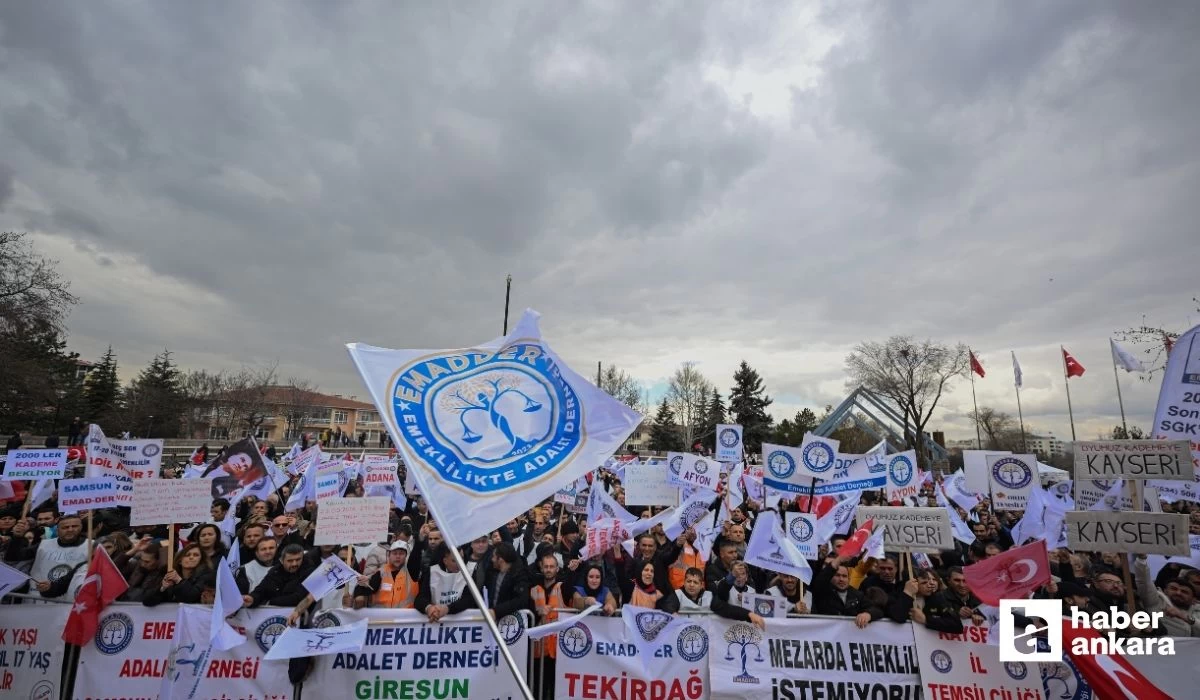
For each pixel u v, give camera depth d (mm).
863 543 6719
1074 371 31641
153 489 6707
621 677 5773
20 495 9961
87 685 5523
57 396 36781
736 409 66812
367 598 6609
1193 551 7809
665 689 5730
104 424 48719
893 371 56375
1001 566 5473
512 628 5793
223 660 5523
